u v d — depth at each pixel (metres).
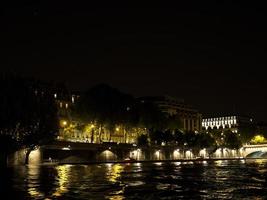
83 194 58.88
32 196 56.41
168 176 92.62
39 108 119.94
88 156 164.75
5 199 53.88
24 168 112.75
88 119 179.25
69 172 100.38
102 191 62.62
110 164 154.00
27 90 118.69
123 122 192.62
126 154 187.25
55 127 127.06
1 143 109.94
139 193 60.84
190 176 92.94
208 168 130.25
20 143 117.50
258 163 180.75
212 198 56.16
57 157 153.62
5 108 111.62
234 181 80.62
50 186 68.19
